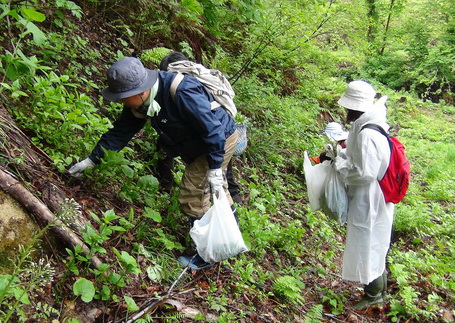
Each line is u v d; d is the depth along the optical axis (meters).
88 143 3.57
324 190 4.17
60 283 2.69
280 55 8.11
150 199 3.75
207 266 3.57
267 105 7.06
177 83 3.17
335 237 5.80
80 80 4.27
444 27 17.34
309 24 8.42
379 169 3.94
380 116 3.93
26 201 2.74
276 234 4.64
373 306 4.37
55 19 4.30
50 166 3.33
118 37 5.30
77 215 3.04
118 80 2.99
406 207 6.84
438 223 7.18
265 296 3.78
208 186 3.53
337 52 10.27
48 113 3.42
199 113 3.16
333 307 4.25
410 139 11.56
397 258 5.48
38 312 2.50
